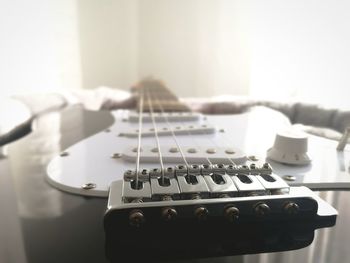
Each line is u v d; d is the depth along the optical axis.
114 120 0.24
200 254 0.08
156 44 0.60
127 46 0.61
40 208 0.10
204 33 0.57
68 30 0.53
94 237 0.08
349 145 0.16
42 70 0.41
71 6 0.53
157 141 0.17
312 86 0.28
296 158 0.13
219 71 0.56
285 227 0.09
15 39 0.33
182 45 0.59
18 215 0.10
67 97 0.37
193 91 0.60
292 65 0.32
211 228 0.09
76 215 0.10
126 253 0.08
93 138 0.18
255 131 0.20
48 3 0.44
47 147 0.17
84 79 0.60
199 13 0.57
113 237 0.08
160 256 0.08
